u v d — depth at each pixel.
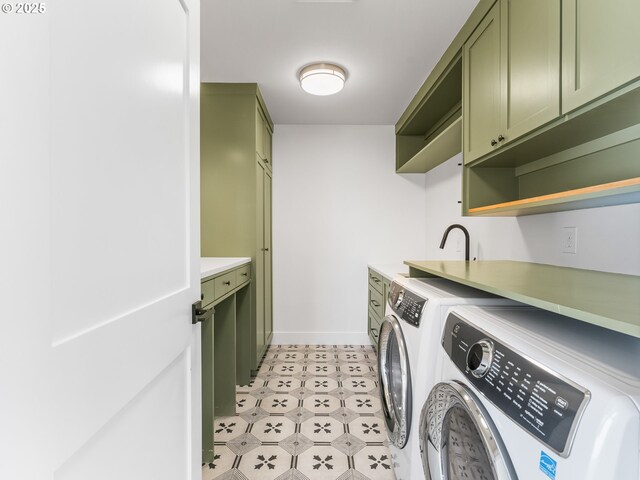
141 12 0.65
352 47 2.04
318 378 2.65
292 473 1.58
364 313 3.52
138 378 0.62
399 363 1.33
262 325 2.92
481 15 1.60
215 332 2.11
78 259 0.47
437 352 1.05
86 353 0.48
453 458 0.90
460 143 2.38
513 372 0.66
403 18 1.76
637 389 0.49
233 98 2.60
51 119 0.42
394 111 3.11
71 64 0.45
